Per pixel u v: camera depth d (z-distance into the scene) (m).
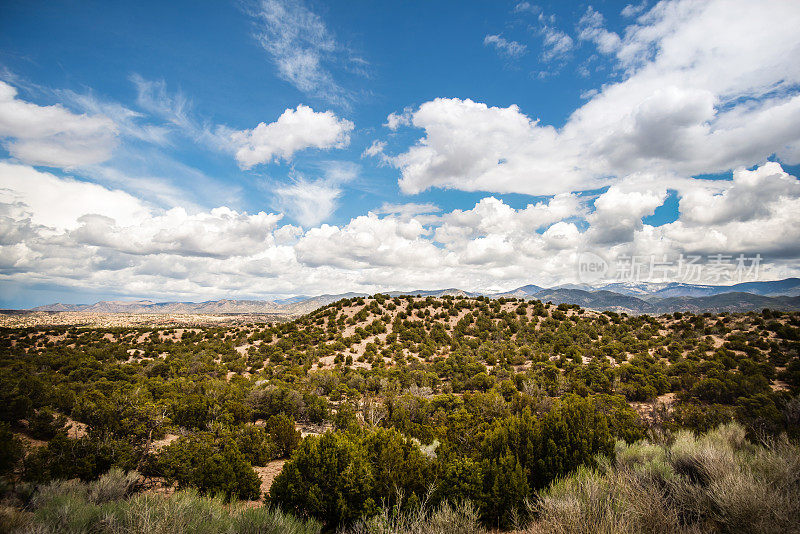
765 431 9.67
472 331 74.38
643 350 50.00
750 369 33.34
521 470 7.34
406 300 100.12
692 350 45.88
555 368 40.75
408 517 6.02
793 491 4.44
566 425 8.72
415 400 27.55
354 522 7.09
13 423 16.69
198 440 12.25
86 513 6.11
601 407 21.88
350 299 100.94
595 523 4.03
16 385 18.02
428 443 15.82
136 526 5.46
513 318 79.81
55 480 8.83
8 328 74.00
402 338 70.88
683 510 4.63
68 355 47.25
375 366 53.62
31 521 5.77
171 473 10.70
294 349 61.69
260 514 6.39
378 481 7.83
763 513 4.06
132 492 9.91
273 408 26.42
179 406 20.41
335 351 64.38
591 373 36.69
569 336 60.88
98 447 10.91
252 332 83.94
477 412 25.03
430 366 51.94
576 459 8.04
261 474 14.05
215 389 28.98
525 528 6.28
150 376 41.22
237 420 21.70
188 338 76.00
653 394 31.39
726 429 10.11
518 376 38.81
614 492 5.02
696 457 6.48
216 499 7.57
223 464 10.52
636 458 7.99
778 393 20.23
